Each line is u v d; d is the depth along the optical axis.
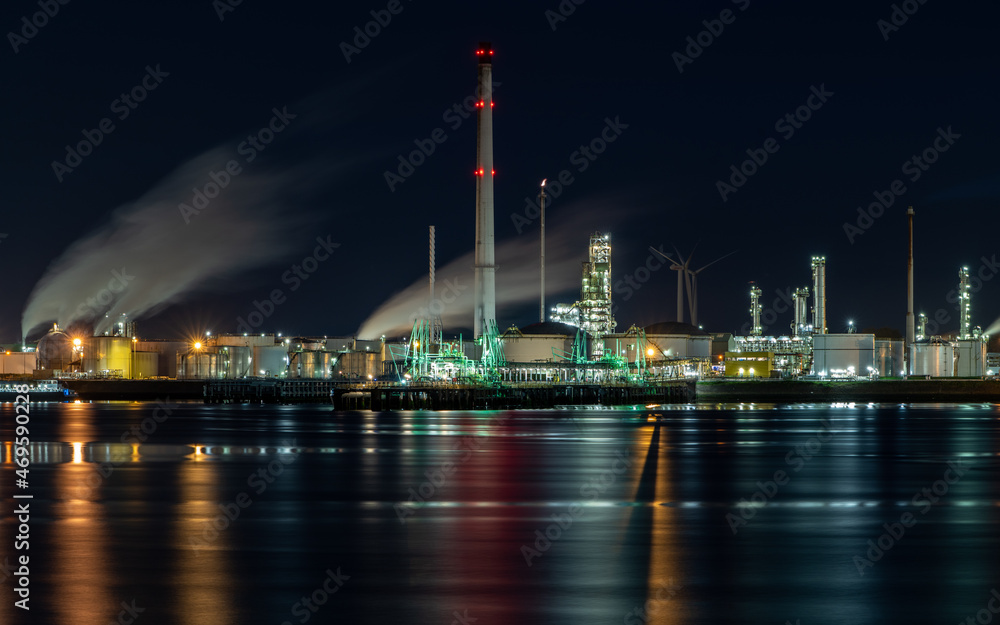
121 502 52.75
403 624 29.58
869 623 30.00
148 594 32.88
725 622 30.00
